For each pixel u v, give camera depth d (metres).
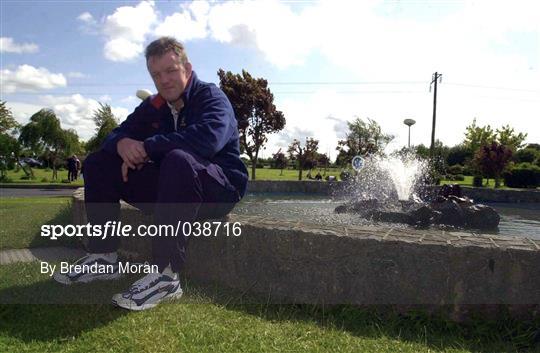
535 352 2.32
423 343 2.37
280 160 48.22
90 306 2.68
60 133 30.84
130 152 2.87
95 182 3.03
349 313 2.73
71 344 2.20
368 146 37.06
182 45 3.10
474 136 40.59
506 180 25.30
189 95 3.11
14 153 28.17
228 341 2.28
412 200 9.19
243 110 28.48
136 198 3.25
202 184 2.83
